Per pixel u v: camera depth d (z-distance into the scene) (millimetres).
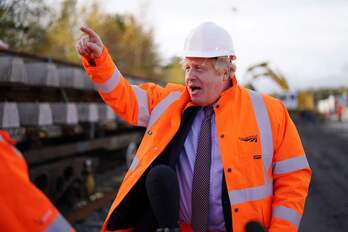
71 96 7141
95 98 8344
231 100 2377
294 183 2320
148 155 2385
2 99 5066
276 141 2369
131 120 2559
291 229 2219
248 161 2297
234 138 2309
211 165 2332
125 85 2506
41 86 5684
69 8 12992
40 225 1467
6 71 4758
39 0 10281
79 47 2334
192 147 2387
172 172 1848
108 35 21188
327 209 7426
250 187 2279
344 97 67188
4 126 4883
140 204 2426
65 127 6973
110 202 7492
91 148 8531
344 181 10141
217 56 2287
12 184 1450
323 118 48500
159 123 2447
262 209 2295
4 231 1437
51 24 11258
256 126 2350
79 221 6293
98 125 9203
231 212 2250
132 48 24969
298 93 47812
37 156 6230
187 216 2375
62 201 7242
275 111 2408
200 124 2416
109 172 10531
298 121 45188
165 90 2598
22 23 9508
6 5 8898
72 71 6695
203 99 2365
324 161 13852
